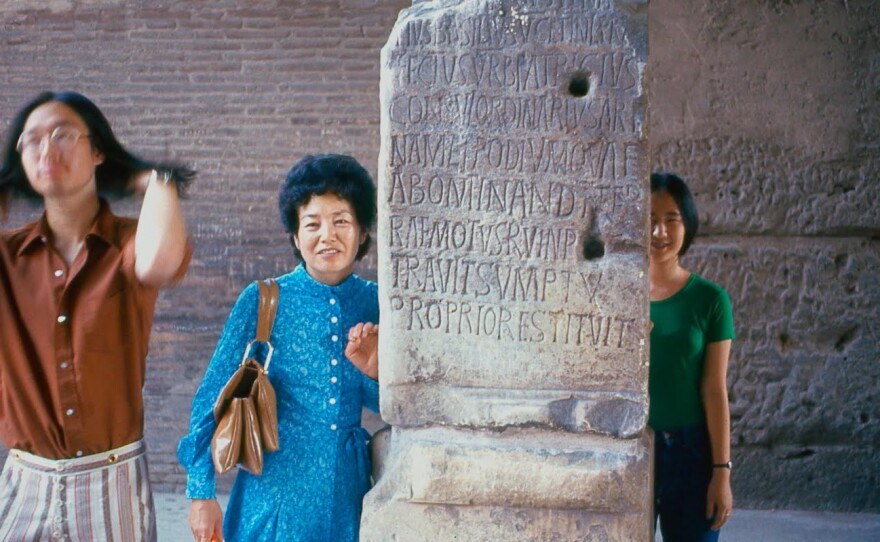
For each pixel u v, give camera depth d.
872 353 6.01
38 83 6.37
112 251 3.21
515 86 3.31
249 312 3.34
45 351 3.12
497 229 3.34
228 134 6.32
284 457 3.33
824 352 6.03
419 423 3.42
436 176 3.34
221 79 6.31
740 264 6.03
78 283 3.15
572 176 3.31
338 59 6.25
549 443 3.39
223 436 3.21
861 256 6.00
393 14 6.20
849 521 5.92
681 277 3.94
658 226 3.88
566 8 3.29
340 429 3.40
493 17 3.30
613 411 3.35
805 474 6.09
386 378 3.40
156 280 3.19
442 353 3.38
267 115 6.30
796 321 6.04
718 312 3.89
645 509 3.36
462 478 3.37
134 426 3.25
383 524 3.42
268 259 6.32
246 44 6.29
